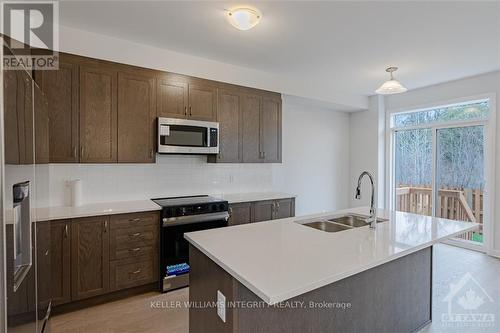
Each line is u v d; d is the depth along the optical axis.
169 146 3.14
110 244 2.66
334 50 3.16
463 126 4.38
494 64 3.63
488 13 2.35
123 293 2.79
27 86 1.44
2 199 1.10
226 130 3.62
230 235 1.91
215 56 3.37
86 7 2.29
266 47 3.11
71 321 2.39
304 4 2.23
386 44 3.00
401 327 2.11
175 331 2.27
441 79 4.28
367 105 5.29
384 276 1.96
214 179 3.90
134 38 2.89
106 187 3.14
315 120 5.16
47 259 1.91
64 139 2.63
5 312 1.12
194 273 1.82
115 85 2.89
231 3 2.23
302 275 1.27
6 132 1.13
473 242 4.28
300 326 1.51
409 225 2.21
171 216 2.94
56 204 2.87
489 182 4.04
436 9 2.29
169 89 3.21
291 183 4.88
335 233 1.97
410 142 5.06
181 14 2.41
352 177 5.60
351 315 1.75
